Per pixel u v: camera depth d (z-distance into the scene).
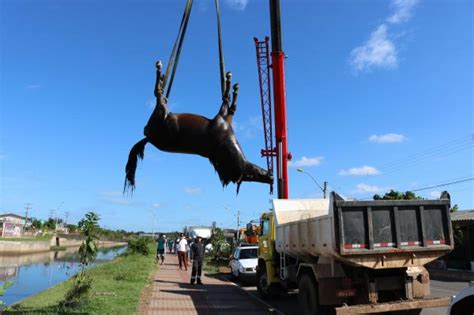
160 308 11.27
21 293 18.47
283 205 12.91
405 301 8.72
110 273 18.08
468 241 27.11
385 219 8.84
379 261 8.77
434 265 29.25
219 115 4.22
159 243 29.89
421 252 8.98
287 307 12.68
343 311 8.41
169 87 4.74
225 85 4.36
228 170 4.09
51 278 25.70
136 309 10.45
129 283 15.19
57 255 55.00
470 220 25.81
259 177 4.14
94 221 12.48
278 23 13.88
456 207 34.38
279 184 13.46
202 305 12.14
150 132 4.18
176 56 4.87
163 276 20.30
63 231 113.94
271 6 13.91
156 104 4.17
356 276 9.32
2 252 51.97
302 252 10.68
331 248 8.71
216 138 4.09
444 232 9.16
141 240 37.41
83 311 9.65
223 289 15.96
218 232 43.75
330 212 8.75
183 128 4.11
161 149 4.27
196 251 17.56
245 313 11.05
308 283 10.02
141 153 4.48
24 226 99.00
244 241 31.20
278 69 13.80
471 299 6.29
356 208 8.74
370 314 9.38
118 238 116.75
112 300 11.21
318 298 9.50
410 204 8.99
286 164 13.52
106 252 64.62
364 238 8.67
